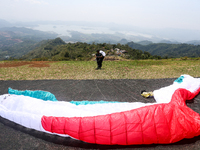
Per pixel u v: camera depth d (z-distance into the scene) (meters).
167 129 2.65
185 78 5.37
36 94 4.32
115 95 5.18
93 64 13.60
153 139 2.62
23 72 9.40
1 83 6.68
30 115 3.22
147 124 2.61
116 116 2.73
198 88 4.94
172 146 2.71
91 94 5.30
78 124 2.72
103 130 2.61
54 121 2.87
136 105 3.54
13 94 4.20
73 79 7.30
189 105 4.26
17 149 2.70
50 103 3.73
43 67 11.65
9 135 3.07
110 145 2.77
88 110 3.35
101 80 7.08
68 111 3.20
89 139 2.67
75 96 5.13
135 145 2.76
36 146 2.77
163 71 9.77
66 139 2.94
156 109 2.81
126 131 2.59
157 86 6.20
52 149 2.69
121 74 8.69
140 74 8.70
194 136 2.88
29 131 3.20
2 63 13.98
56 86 6.25
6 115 3.57
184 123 2.72
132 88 5.93
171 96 4.12
